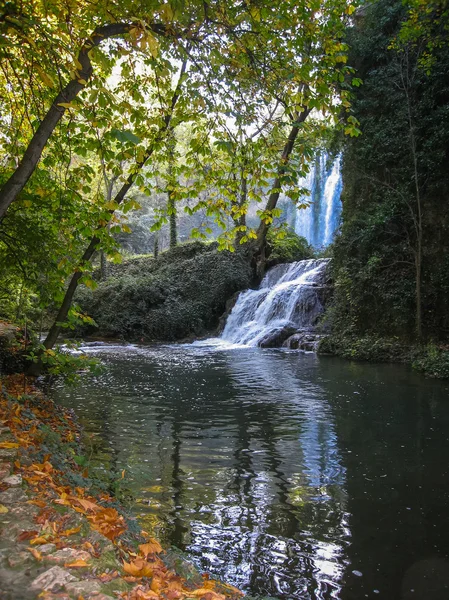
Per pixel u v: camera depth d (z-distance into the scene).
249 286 24.17
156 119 6.09
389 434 6.84
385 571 3.45
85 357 7.55
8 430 4.18
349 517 4.29
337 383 10.63
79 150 5.73
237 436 6.70
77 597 1.73
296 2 5.14
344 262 17.14
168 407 8.36
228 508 4.40
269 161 5.77
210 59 5.13
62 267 6.83
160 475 5.17
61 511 2.61
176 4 3.96
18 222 6.85
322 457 5.88
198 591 2.09
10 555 2.00
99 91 3.71
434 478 5.23
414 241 15.10
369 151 16.84
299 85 5.45
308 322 18.50
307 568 3.47
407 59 14.91
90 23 5.18
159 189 6.32
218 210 6.14
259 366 13.17
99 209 6.35
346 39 17.50
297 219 32.94
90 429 6.86
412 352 13.65
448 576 3.39
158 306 23.38
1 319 12.70
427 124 15.12
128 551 2.59
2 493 2.68
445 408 8.34
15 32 3.62
